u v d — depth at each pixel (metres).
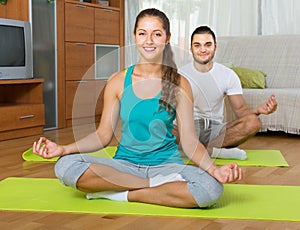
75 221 1.86
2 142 3.88
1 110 3.93
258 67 4.77
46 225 1.82
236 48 4.95
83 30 5.07
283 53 4.71
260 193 2.25
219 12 5.51
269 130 4.39
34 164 2.96
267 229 1.77
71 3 4.90
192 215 1.91
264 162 3.01
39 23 4.55
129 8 5.88
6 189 2.31
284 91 4.11
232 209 1.99
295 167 2.90
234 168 1.94
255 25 5.34
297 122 4.00
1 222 1.85
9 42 4.12
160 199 2.03
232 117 3.58
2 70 4.06
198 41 2.65
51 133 4.46
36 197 2.17
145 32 1.88
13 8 4.46
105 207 2.02
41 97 4.40
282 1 5.15
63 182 2.09
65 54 4.87
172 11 5.72
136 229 1.77
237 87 3.16
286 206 2.04
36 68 4.55
